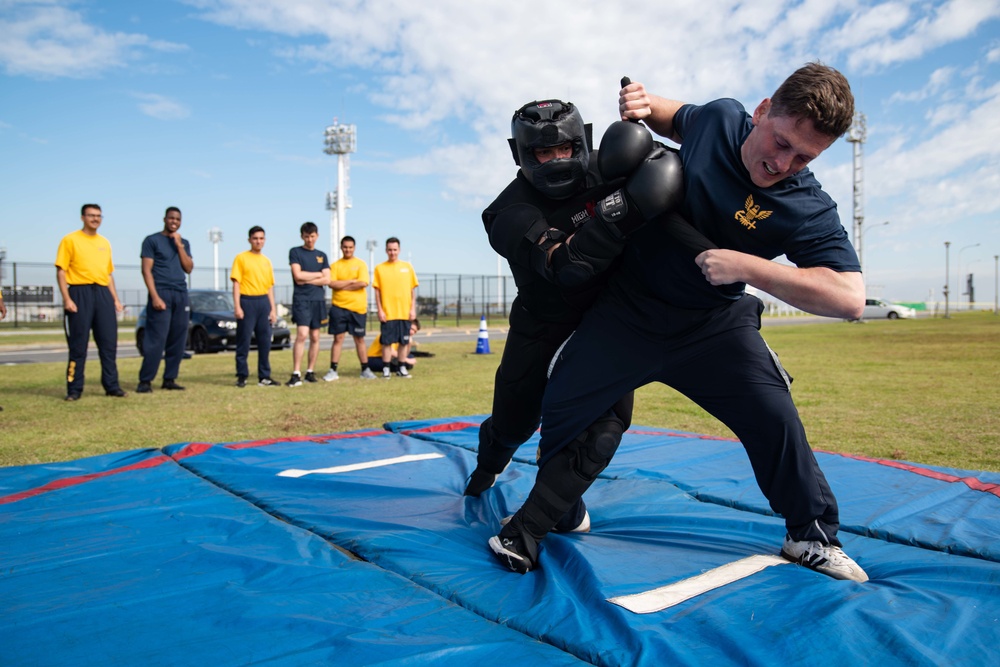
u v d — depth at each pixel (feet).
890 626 6.20
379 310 32.12
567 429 8.17
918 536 9.00
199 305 52.26
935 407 22.13
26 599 7.29
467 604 7.25
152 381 29.12
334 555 8.73
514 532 8.30
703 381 8.09
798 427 7.90
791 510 8.06
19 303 119.55
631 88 8.30
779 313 188.55
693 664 5.67
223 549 8.78
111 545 9.05
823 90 6.01
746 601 6.91
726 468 13.03
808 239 6.99
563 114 7.42
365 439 16.48
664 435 16.26
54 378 32.30
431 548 8.88
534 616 6.73
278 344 53.98
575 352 8.23
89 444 16.83
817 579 7.54
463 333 83.25
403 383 30.09
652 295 7.89
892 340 62.23
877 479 11.80
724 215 7.11
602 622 6.59
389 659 5.88
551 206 8.20
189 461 13.79
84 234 24.40
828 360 40.98
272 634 6.42
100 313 24.85
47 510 10.71
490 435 10.52
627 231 7.04
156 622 6.70
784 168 6.47
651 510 10.54
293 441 16.06
